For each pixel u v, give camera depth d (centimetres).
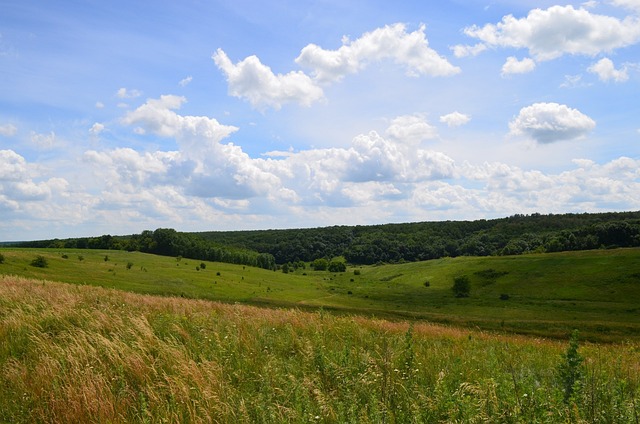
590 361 854
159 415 521
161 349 766
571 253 14775
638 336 5453
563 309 10144
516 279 13400
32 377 643
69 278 10069
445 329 1847
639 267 12038
